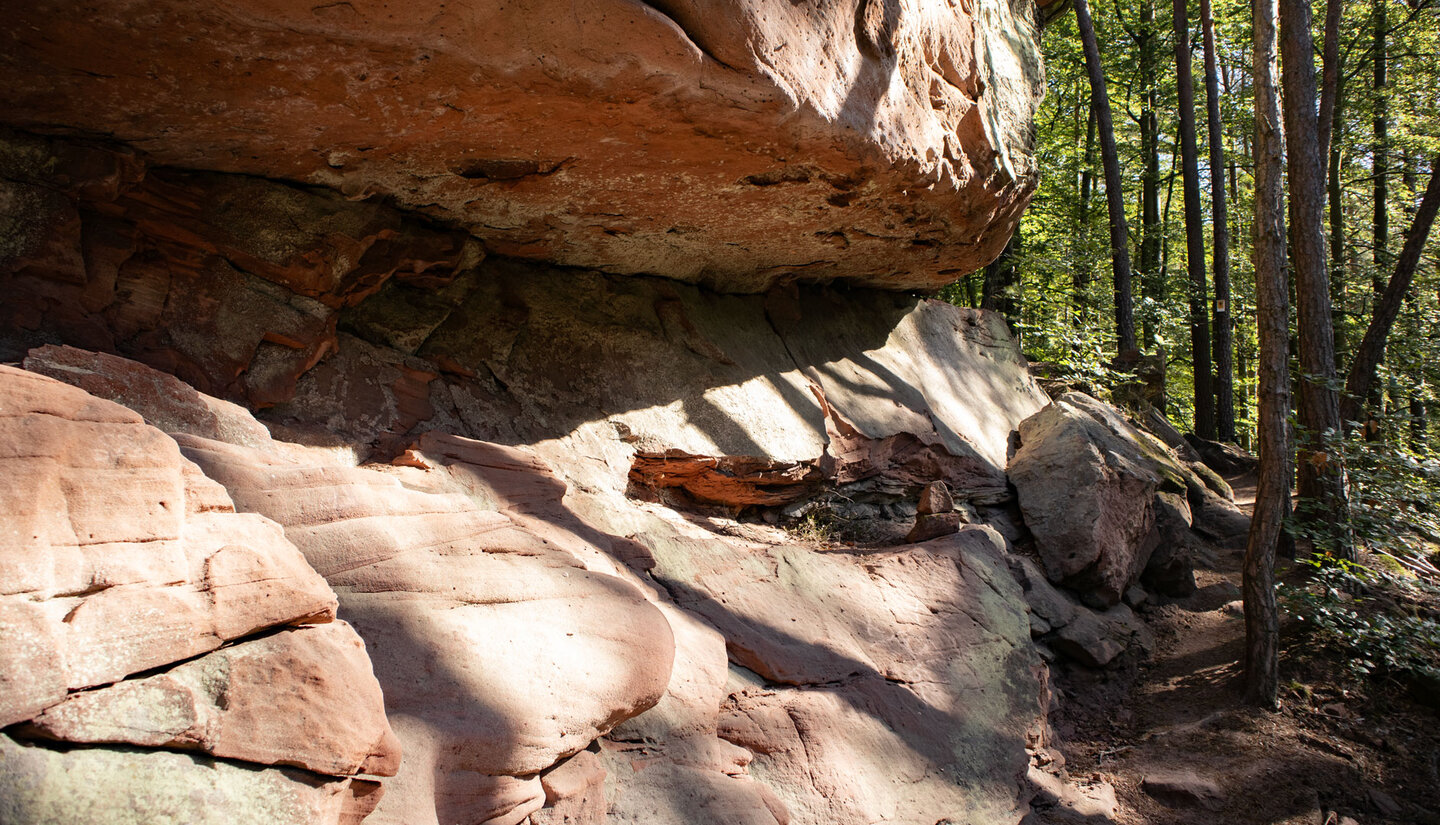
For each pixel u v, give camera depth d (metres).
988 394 10.25
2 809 1.61
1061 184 20.62
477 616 3.17
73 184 3.59
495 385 5.35
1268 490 6.69
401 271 5.03
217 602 2.13
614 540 4.50
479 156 4.26
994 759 4.89
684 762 3.51
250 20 2.88
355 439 4.31
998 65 6.88
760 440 6.52
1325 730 6.27
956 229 6.89
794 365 7.61
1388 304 11.63
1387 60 20.56
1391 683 6.82
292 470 3.19
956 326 10.77
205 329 3.96
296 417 4.21
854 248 6.85
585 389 5.75
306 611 2.33
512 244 5.59
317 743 2.12
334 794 2.16
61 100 3.28
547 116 3.83
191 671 2.04
